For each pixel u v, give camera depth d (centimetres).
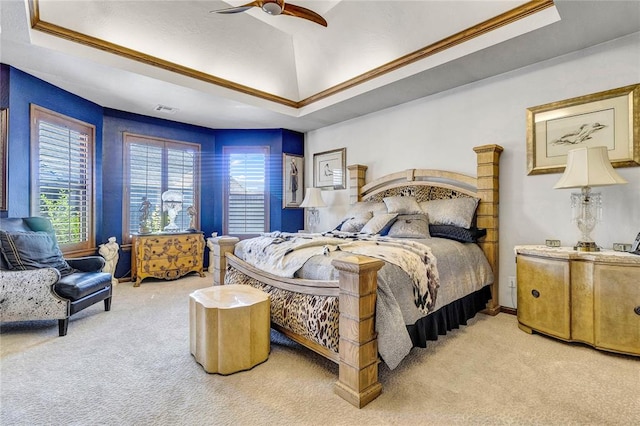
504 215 336
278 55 403
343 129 512
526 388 185
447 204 344
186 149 528
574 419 157
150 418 158
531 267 270
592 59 281
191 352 228
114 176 454
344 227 395
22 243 274
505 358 223
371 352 175
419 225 323
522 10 259
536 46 281
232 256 315
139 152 477
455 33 298
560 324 249
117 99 408
